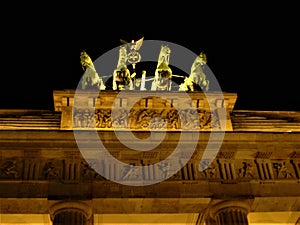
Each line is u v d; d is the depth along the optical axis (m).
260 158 51.56
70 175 48.72
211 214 49.09
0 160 49.34
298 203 49.91
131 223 52.22
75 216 46.69
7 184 47.66
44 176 48.56
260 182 49.84
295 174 51.06
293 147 51.47
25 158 49.69
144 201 48.03
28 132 49.56
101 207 48.50
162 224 52.34
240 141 50.91
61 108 53.94
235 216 48.00
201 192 48.53
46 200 47.16
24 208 48.06
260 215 51.66
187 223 52.38
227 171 50.38
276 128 55.22
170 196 48.03
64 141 49.53
